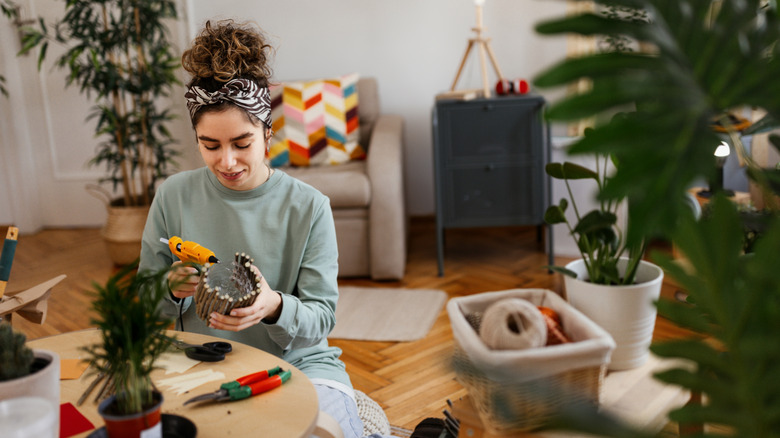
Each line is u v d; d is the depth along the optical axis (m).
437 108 3.37
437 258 3.60
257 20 4.19
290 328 1.32
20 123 4.29
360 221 3.36
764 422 0.54
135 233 3.64
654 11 0.53
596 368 0.91
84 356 1.23
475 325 1.04
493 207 3.45
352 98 3.78
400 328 2.84
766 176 0.68
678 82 0.51
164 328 0.90
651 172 0.48
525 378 0.88
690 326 0.55
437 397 2.29
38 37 3.55
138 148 3.75
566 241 3.63
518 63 4.07
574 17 0.53
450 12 4.08
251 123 1.37
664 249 3.05
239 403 1.04
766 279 0.51
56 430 0.91
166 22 4.15
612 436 0.54
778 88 0.51
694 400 1.16
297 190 1.49
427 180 4.31
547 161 3.36
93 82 3.60
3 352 0.86
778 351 0.52
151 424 0.86
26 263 3.83
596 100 0.49
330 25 4.17
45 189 4.43
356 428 1.33
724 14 0.53
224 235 1.50
